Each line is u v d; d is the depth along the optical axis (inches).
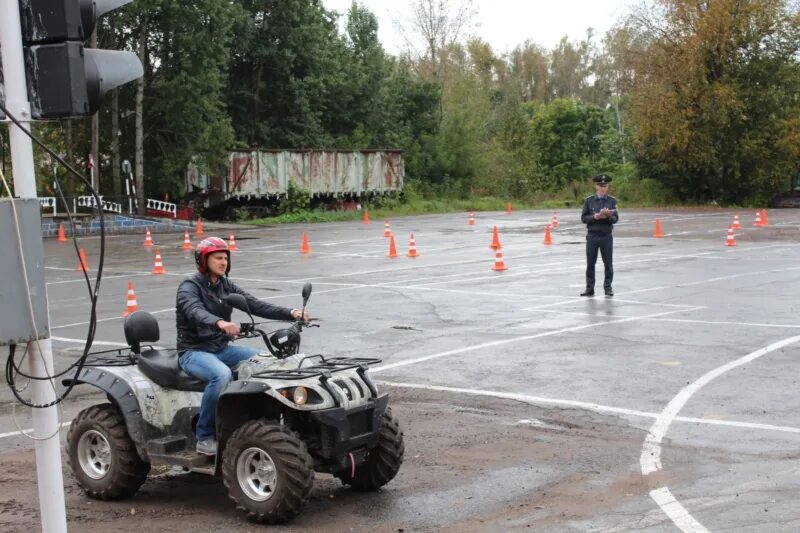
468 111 2839.6
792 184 2452.0
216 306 275.6
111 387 276.7
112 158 1872.5
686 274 844.0
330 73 2480.3
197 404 275.7
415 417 375.2
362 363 275.0
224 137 1889.8
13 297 178.7
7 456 338.6
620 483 283.4
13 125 188.4
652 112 2313.0
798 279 788.6
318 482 294.5
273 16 2321.6
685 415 363.6
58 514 192.9
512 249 1155.3
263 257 1107.9
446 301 709.9
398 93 2797.7
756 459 303.4
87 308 727.1
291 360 267.7
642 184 2551.7
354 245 1272.1
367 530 247.9
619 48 2479.1
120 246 1333.7
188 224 1737.2
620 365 461.7
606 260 714.8
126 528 255.6
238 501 256.2
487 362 479.2
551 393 408.8
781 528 239.3
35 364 187.3
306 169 2110.0
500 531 245.1
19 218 178.7
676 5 2319.1
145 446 272.2
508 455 318.3
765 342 509.7
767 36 2319.1
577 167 3107.8
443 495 277.1
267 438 251.3
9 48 187.6
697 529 240.8
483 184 2837.1
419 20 3024.1
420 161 2726.4
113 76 202.1
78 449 287.6
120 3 202.1
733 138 2340.1
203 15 1845.5
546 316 625.3
